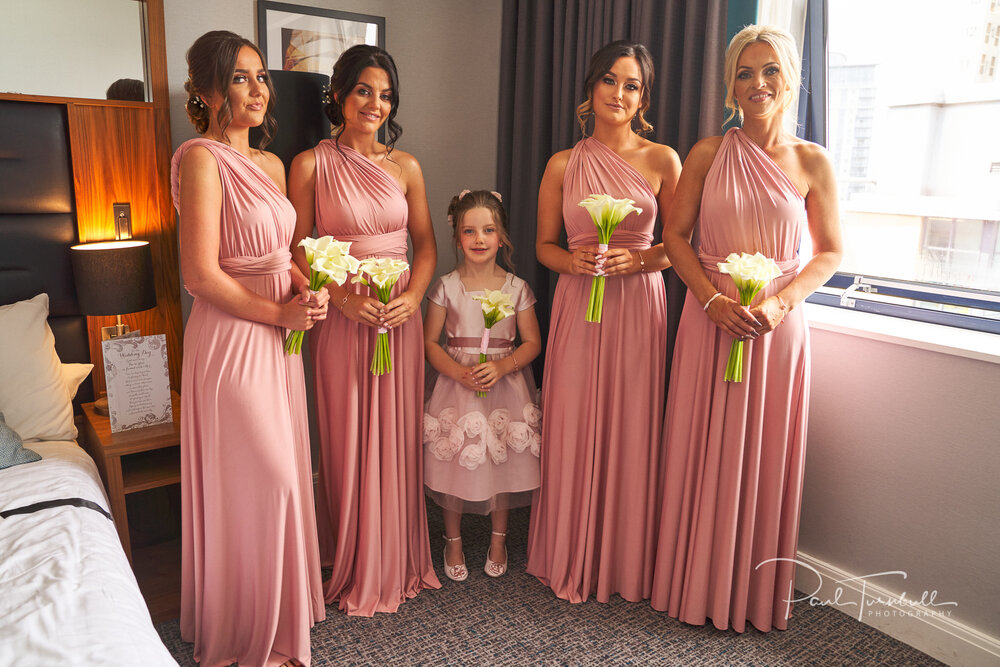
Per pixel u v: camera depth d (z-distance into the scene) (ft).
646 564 7.70
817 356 7.63
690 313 7.04
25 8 7.26
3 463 6.56
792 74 6.37
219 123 6.14
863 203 8.02
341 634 7.11
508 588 8.00
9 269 7.59
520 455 7.93
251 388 6.21
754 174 6.53
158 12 7.92
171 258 8.43
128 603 4.83
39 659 4.00
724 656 6.89
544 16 9.73
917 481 6.95
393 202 7.22
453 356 8.00
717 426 6.84
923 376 6.79
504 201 10.79
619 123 7.21
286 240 6.57
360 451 7.46
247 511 6.27
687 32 7.99
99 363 8.26
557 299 7.68
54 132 7.59
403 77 10.24
